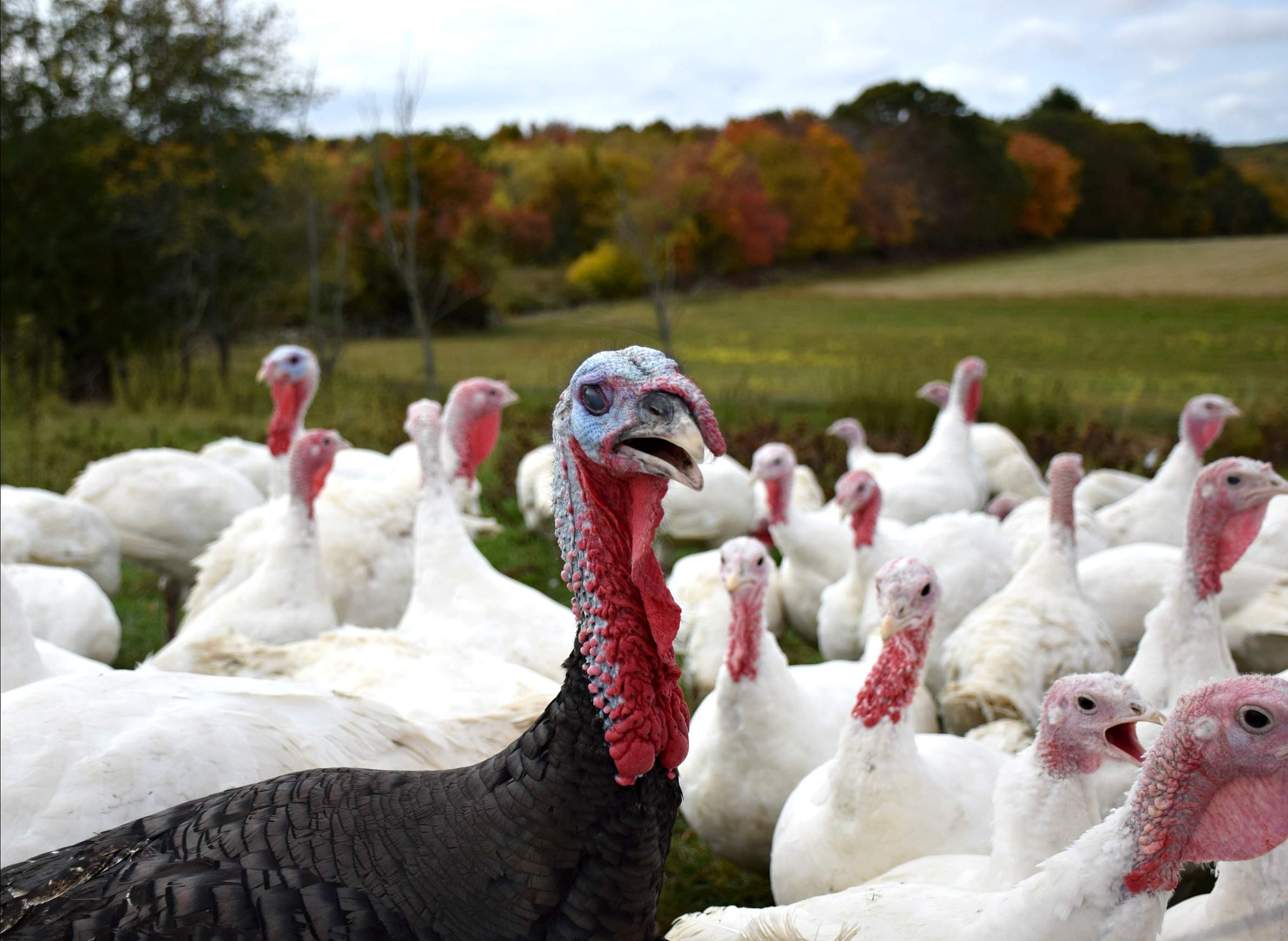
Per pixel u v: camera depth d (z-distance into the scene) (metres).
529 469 9.23
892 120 57.00
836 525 6.84
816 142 50.44
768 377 22.36
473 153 45.44
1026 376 21.42
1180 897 3.79
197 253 20.94
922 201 54.06
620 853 1.94
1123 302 40.06
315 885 1.97
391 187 32.88
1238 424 12.82
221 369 20.95
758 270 48.50
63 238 20.34
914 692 3.43
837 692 4.46
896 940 2.59
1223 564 4.11
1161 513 7.05
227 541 6.41
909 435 12.42
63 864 2.20
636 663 1.94
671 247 22.70
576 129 55.31
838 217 50.44
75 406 18.73
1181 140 65.06
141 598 8.36
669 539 8.16
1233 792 2.30
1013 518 7.33
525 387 22.02
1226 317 35.09
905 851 3.40
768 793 4.04
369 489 6.55
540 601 5.17
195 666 4.43
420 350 31.02
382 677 4.21
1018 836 3.00
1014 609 5.02
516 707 3.64
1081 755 2.97
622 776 1.93
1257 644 4.98
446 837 1.99
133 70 20.94
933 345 30.03
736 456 11.74
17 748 2.89
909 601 3.35
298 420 7.32
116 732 2.98
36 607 5.51
